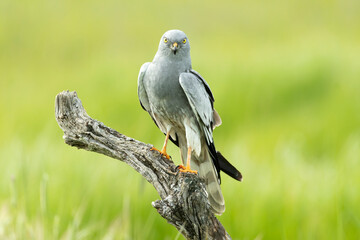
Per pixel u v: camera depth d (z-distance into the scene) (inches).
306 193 348.2
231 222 323.0
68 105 207.3
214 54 792.3
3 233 257.4
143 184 209.0
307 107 650.8
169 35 248.1
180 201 189.3
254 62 717.9
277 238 323.9
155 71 249.8
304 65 690.2
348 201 337.7
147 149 205.9
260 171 387.9
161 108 255.6
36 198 299.9
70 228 265.1
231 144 575.2
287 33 1070.4
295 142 542.6
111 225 296.7
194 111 245.1
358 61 693.3
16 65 999.0
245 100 664.4
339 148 557.6
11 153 383.9
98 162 350.6
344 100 616.7
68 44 1079.0
